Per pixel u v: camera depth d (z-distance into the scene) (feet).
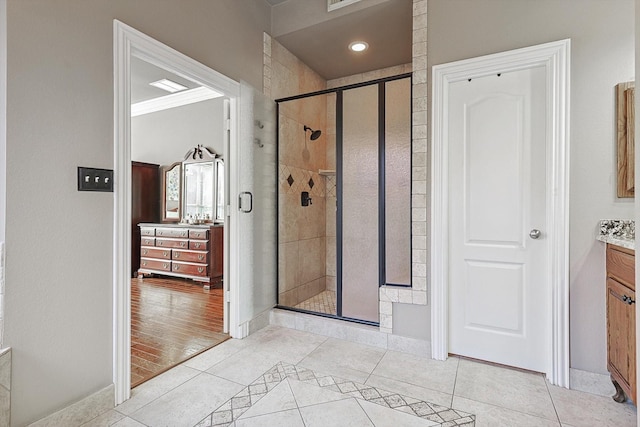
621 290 5.38
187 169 16.62
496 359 7.15
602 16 6.03
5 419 4.41
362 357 7.54
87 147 5.33
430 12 7.51
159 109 17.33
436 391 6.16
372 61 11.92
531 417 5.41
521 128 6.86
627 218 5.85
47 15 4.82
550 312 6.48
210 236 13.99
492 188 7.12
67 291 5.12
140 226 15.93
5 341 4.45
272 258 10.02
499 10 6.86
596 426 5.18
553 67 6.38
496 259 7.11
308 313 9.54
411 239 7.70
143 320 10.07
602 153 6.00
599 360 6.08
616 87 5.91
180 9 6.98
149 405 5.74
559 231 6.31
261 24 9.61
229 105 8.86
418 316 7.67
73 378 5.19
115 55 5.69
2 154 4.44
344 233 10.07
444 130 7.41
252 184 9.05
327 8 9.25
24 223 4.62
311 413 5.52
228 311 8.87
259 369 6.98
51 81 4.87
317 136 12.39
